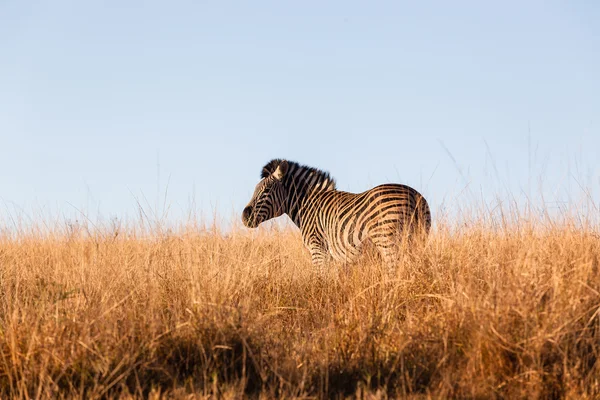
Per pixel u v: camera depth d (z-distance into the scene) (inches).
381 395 596.4
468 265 823.1
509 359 625.9
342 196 1196.5
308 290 1012.5
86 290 824.3
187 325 699.4
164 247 1075.3
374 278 921.5
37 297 794.2
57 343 649.0
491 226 968.9
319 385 629.9
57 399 585.0
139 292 871.1
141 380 613.3
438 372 637.3
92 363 622.2
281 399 585.3
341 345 703.1
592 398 583.5
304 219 1278.3
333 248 1174.3
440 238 959.0
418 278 872.9
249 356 658.8
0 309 828.6
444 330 692.7
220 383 622.2
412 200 1047.6
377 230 1037.2
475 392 593.0
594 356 643.5
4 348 652.7
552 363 624.1
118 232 1202.6
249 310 773.3
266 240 1339.8
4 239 1302.9
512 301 666.2
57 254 1087.6
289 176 1306.6
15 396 579.5
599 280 746.8
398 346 685.3
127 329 680.4
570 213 956.0
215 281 828.6
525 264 746.2
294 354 701.3
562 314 654.5
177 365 650.8
